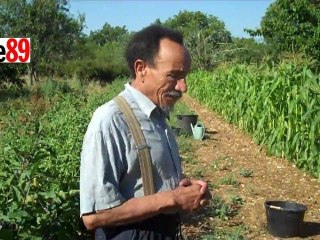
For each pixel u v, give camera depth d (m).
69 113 10.66
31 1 30.06
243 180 7.98
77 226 4.05
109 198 1.92
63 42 32.25
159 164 2.04
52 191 3.54
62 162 5.09
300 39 16.31
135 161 1.99
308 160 8.12
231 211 6.35
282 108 9.15
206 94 19.89
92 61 41.09
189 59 2.07
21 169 3.52
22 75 31.92
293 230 5.54
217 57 31.50
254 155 9.95
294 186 7.62
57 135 7.41
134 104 2.05
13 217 3.10
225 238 5.46
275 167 8.81
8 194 3.46
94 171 1.93
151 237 2.06
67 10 31.69
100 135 1.95
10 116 11.61
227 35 37.12
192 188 2.04
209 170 8.71
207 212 6.18
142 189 2.01
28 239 3.29
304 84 8.49
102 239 2.08
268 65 11.57
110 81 41.47
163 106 2.08
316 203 6.83
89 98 17.81
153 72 2.03
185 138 12.04
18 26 29.50
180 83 2.04
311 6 17.22
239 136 12.44
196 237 5.49
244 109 12.55
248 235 5.64
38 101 17.86
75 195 3.96
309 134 8.15
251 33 18.83
